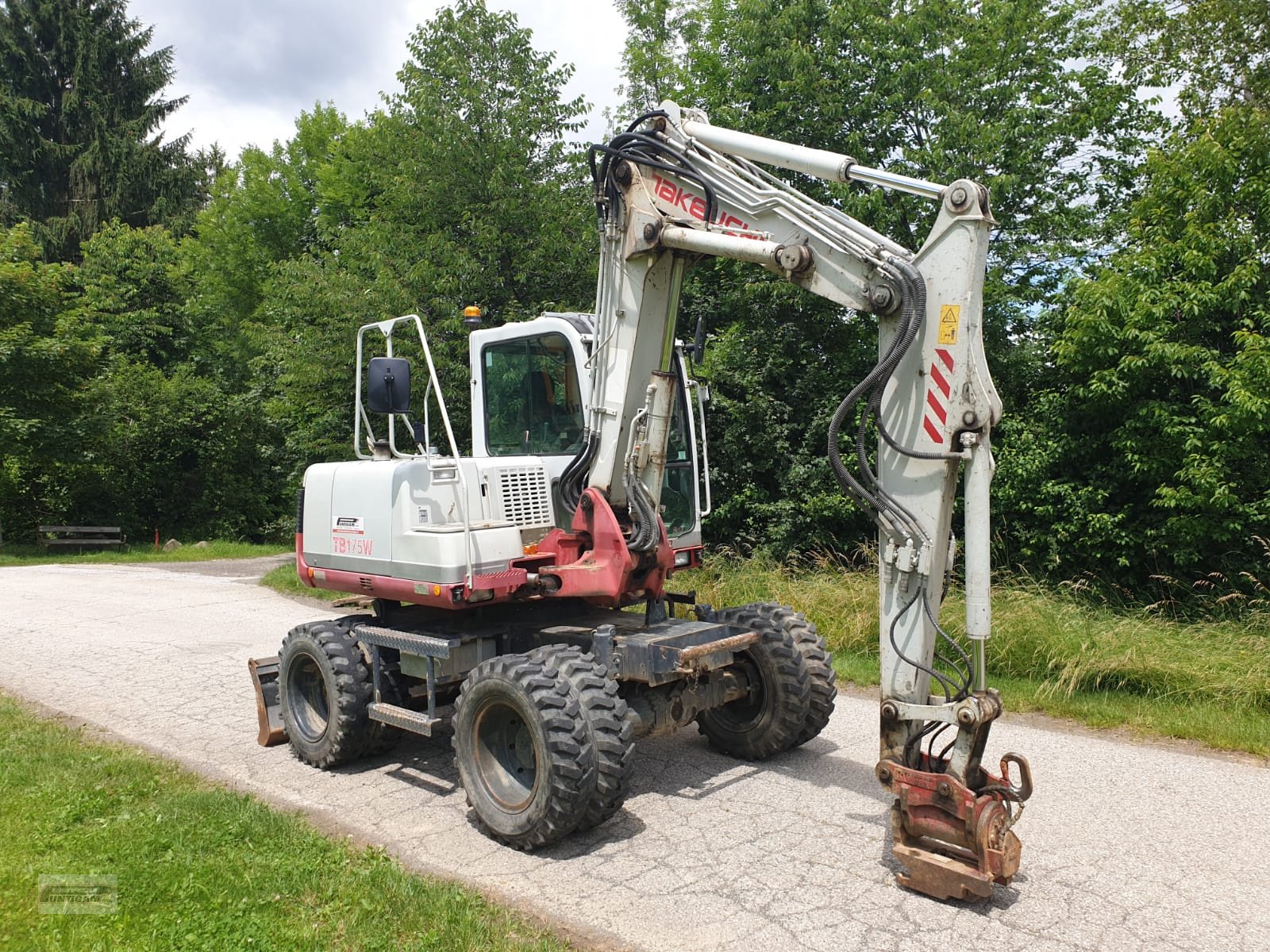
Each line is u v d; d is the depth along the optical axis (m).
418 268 14.43
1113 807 5.20
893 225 13.10
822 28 14.52
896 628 4.13
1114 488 10.96
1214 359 10.05
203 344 30.06
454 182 15.35
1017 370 12.88
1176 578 10.63
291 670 6.13
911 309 3.96
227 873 4.17
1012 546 11.73
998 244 13.38
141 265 29.58
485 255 15.15
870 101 13.86
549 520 5.68
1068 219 13.16
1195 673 7.34
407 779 5.75
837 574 10.90
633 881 4.25
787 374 14.30
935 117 13.76
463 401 14.55
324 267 17.53
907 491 4.07
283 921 3.78
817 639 5.90
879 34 14.01
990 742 6.48
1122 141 13.37
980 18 13.71
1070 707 7.20
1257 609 9.21
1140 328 10.30
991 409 3.89
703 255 5.01
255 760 6.10
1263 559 9.98
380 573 5.64
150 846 4.44
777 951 3.61
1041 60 13.29
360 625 6.02
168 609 12.42
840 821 4.94
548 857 4.53
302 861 4.31
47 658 9.11
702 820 4.96
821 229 4.34
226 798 5.07
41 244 32.00
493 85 15.52
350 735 5.73
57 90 35.25
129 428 25.14
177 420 26.34
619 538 5.14
